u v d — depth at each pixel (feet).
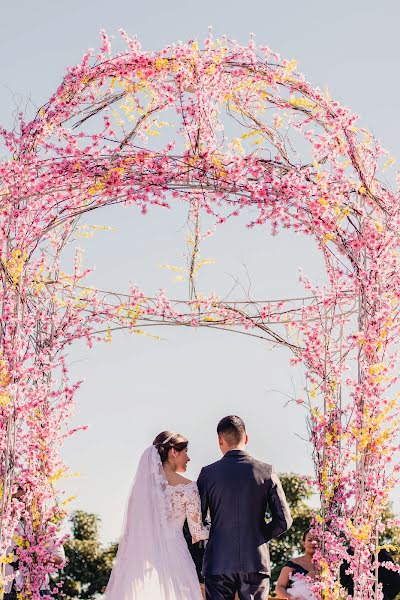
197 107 18.39
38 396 19.77
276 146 19.02
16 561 21.62
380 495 17.88
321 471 19.97
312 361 20.81
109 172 18.30
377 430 18.04
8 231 19.04
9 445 18.51
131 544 17.84
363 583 17.81
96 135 18.45
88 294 23.63
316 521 19.61
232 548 16.88
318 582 18.88
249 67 18.90
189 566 17.62
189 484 17.78
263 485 17.21
